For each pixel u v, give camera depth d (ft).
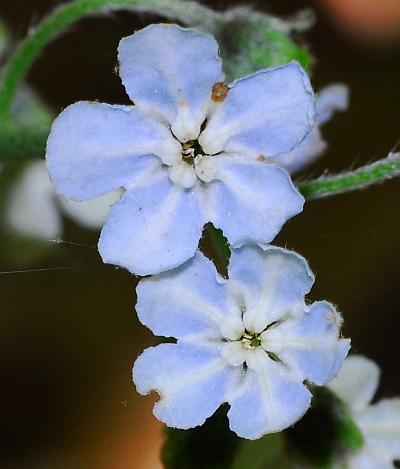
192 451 0.30
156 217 0.28
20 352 0.35
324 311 0.28
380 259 0.35
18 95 0.33
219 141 0.28
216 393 0.28
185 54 0.28
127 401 0.35
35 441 0.35
